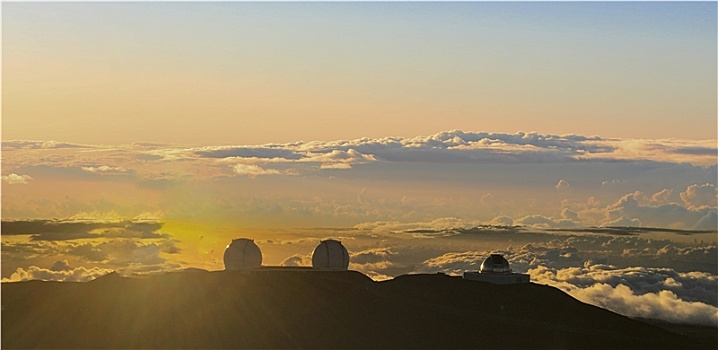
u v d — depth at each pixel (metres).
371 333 103.06
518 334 105.81
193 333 101.38
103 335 100.88
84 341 99.62
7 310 106.81
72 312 106.19
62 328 102.50
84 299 109.50
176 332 101.62
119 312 105.94
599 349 103.44
